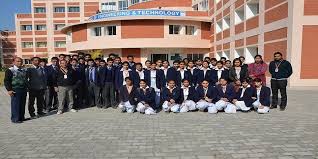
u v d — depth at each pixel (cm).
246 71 991
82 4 5275
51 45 5328
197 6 3644
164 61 1050
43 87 914
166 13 2897
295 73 1512
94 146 577
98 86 1041
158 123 771
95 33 3022
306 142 582
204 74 1045
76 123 784
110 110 997
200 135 645
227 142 590
